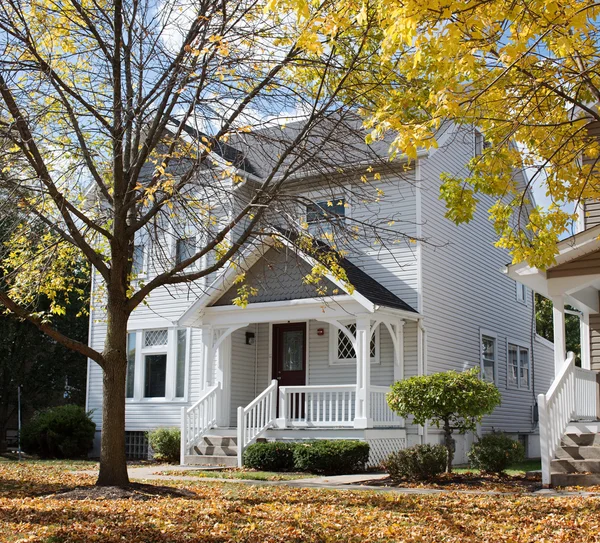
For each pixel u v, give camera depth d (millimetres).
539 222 10445
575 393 14062
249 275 18891
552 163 10336
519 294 25656
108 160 12125
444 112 8469
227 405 19562
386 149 18984
